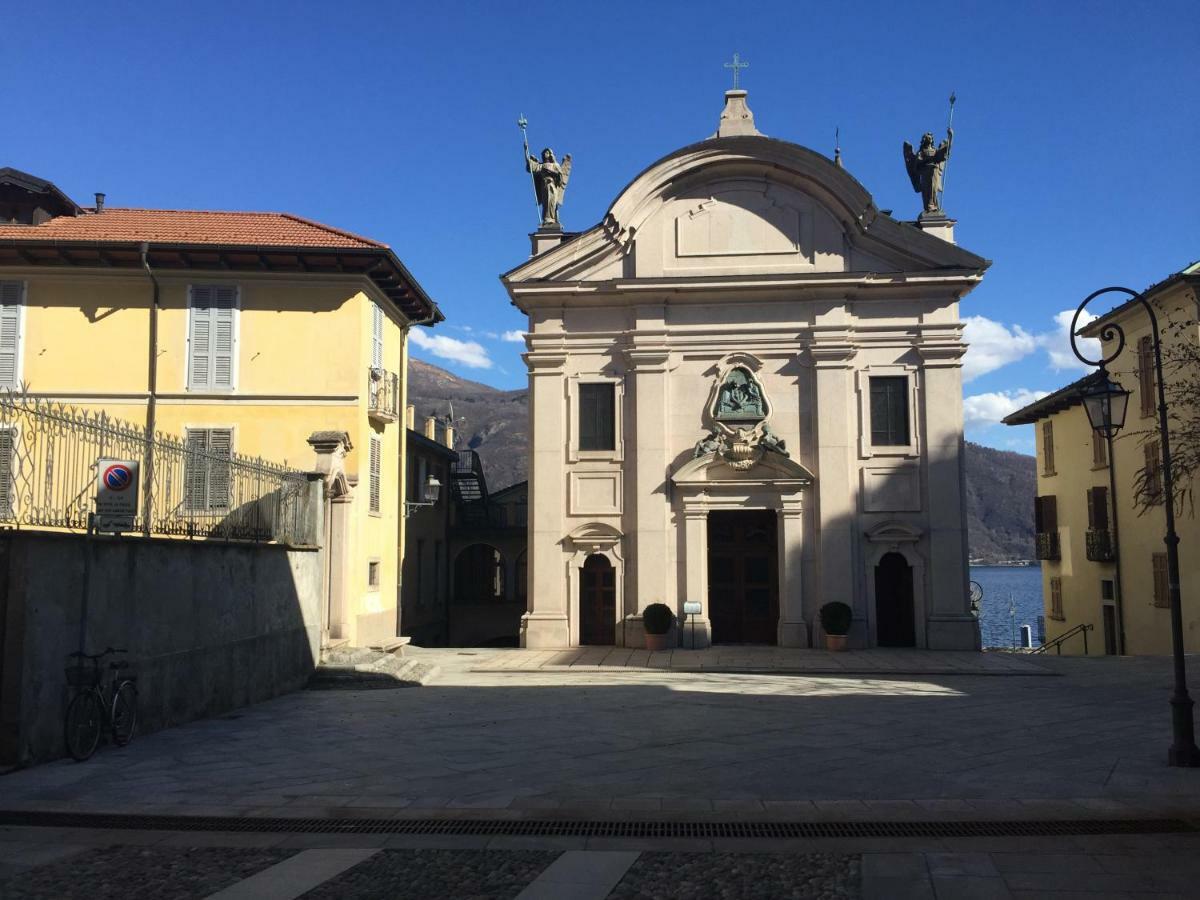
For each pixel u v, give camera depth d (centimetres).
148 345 2336
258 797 948
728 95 2802
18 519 1119
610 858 763
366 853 776
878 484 2605
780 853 779
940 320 2627
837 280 2617
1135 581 3089
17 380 2311
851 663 2281
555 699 1697
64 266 2328
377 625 2477
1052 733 1334
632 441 2680
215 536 1548
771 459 2614
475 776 1041
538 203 2852
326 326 2348
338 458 2142
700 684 1933
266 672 1705
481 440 15212
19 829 848
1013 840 814
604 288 2684
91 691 1157
